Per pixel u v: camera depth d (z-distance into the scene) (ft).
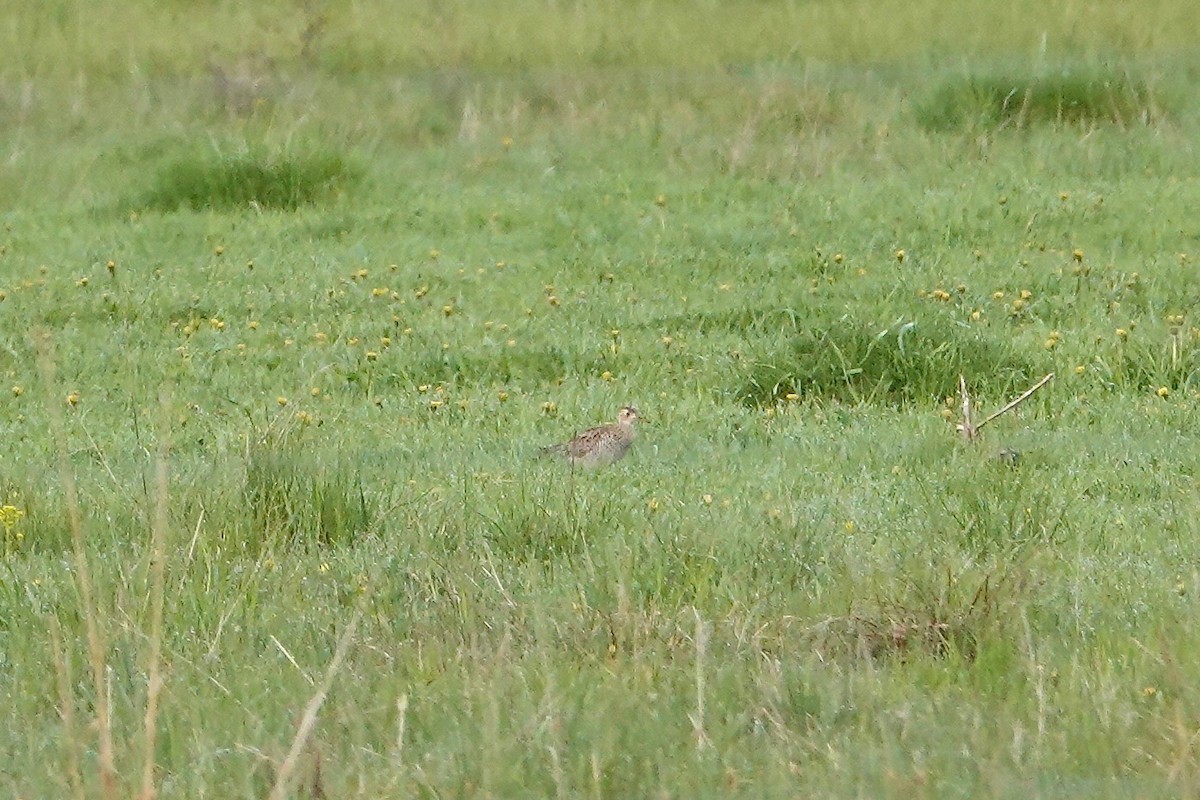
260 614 49.85
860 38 155.22
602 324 93.09
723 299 97.14
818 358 81.66
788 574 51.42
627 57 154.61
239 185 125.08
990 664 44.21
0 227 119.85
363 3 171.01
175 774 38.42
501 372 85.25
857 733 40.16
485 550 53.98
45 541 58.49
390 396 81.30
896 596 48.16
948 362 80.12
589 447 68.54
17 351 90.43
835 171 123.95
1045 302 92.63
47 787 37.73
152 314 97.91
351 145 134.10
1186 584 49.78
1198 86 138.92
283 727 40.68
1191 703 40.40
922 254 104.94
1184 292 94.48
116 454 71.77
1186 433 71.87
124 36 163.63
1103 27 154.20
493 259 108.68
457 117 142.20
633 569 51.13
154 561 49.65
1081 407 75.82
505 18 165.68
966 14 159.53
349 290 101.55
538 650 44.52
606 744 38.68
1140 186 117.70
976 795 36.50
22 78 151.43
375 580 51.65
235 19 168.45
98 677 38.73
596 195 121.80
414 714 41.37
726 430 73.31
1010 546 52.65
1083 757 38.14
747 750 39.11
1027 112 132.57
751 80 145.89
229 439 71.36
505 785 37.14
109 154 134.92
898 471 65.46
